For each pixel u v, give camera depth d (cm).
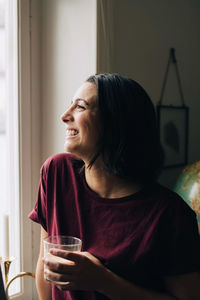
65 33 140
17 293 140
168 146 190
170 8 187
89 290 85
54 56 143
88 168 90
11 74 137
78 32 137
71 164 99
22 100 136
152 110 93
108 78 88
